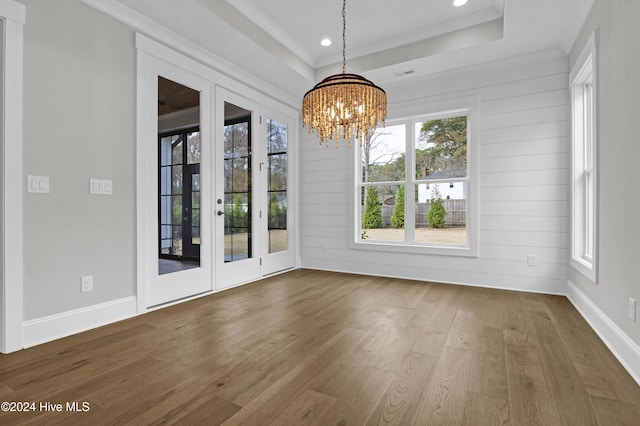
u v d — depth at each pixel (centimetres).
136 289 280
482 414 145
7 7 203
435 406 151
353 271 469
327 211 489
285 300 330
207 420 140
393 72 399
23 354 203
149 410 147
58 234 230
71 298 237
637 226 185
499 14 321
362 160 474
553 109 350
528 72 362
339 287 385
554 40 324
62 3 232
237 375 179
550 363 194
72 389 164
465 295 348
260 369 186
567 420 141
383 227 460
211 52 347
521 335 238
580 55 288
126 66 272
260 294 353
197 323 262
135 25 278
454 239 412
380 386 168
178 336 235
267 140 446
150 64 290
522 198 364
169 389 165
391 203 455
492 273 380
